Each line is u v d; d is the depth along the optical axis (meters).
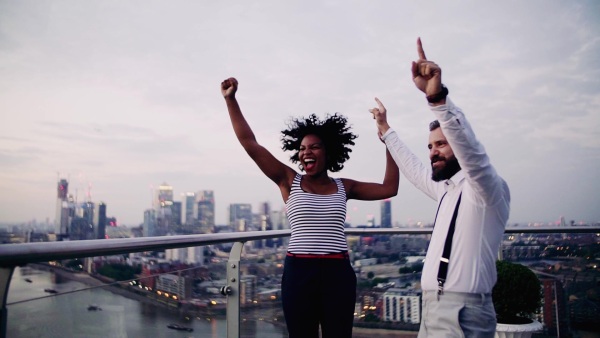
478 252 1.30
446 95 1.22
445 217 1.39
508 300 2.23
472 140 1.21
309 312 1.65
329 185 1.85
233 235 1.96
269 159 1.84
